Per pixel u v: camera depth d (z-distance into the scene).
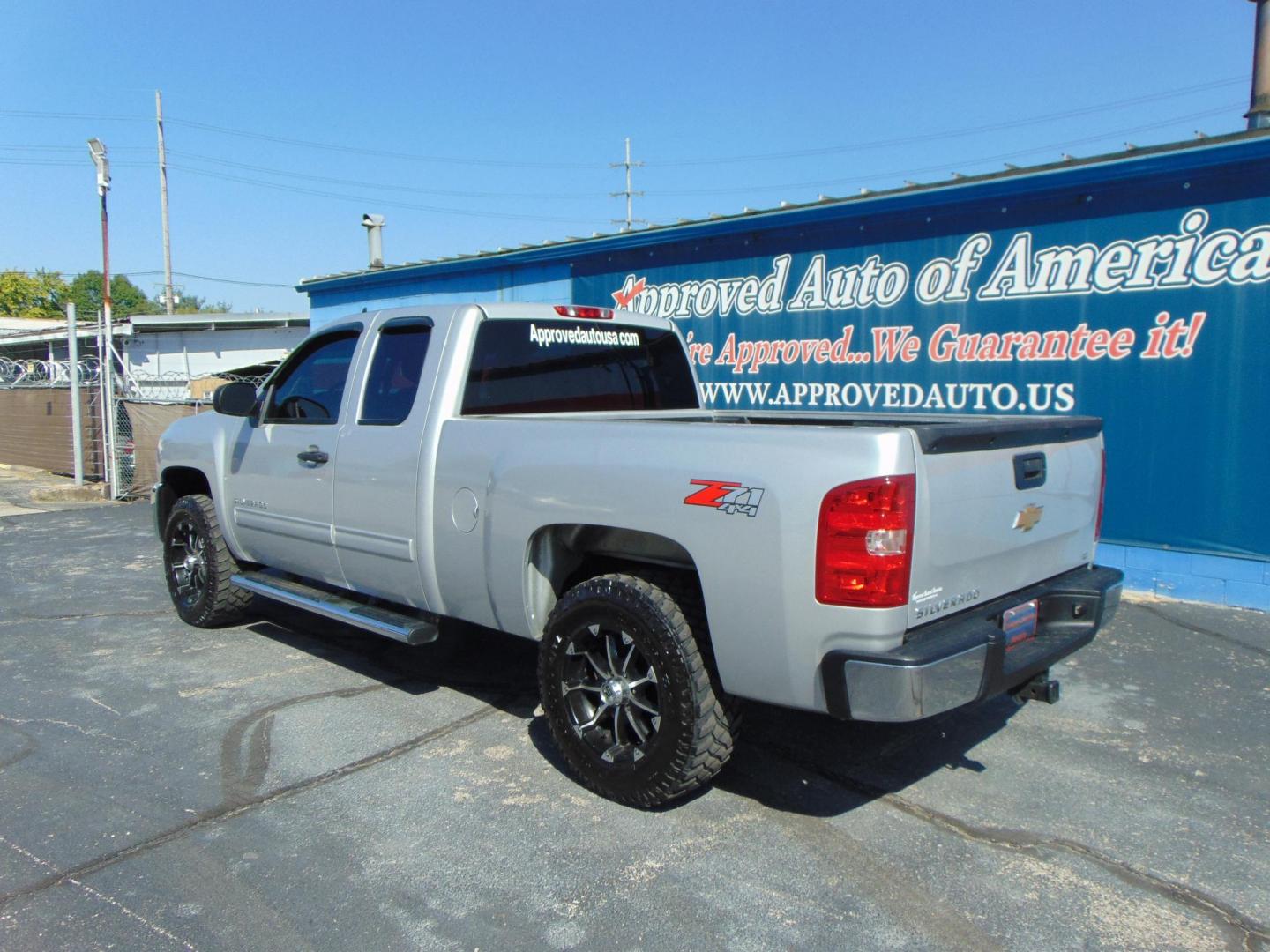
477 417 4.21
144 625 6.38
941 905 3.00
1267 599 6.45
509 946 2.79
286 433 5.19
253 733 4.40
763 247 8.94
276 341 24.06
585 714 3.77
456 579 4.20
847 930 2.87
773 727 4.47
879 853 3.32
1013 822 3.55
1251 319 6.38
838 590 2.95
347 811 3.62
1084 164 6.90
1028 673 3.44
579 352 4.96
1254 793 3.81
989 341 7.58
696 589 3.52
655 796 3.50
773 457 3.10
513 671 5.30
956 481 3.16
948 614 3.23
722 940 2.82
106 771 3.99
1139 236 6.78
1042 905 3.01
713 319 9.44
